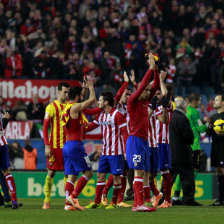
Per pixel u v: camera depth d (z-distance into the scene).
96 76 64.50
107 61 66.12
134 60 65.75
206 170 49.97
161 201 34.53
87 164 28.62
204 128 36.94
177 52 71.00
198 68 69.12
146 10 77.38
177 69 67.69
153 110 29.80
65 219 23.25
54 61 63.84
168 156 32.56
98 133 48.97
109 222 21.97
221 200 35.50
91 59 66.75
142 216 24.84
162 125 32.44
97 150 48.72
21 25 70.69
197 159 37.47
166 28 75.75
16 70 63.34
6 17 70.81
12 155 47.84
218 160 35.38
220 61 70.38
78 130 28.73
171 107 32.72
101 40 71.50
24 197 47.09
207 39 74.50
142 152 26.91
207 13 79.50
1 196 34.44
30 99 52.59
